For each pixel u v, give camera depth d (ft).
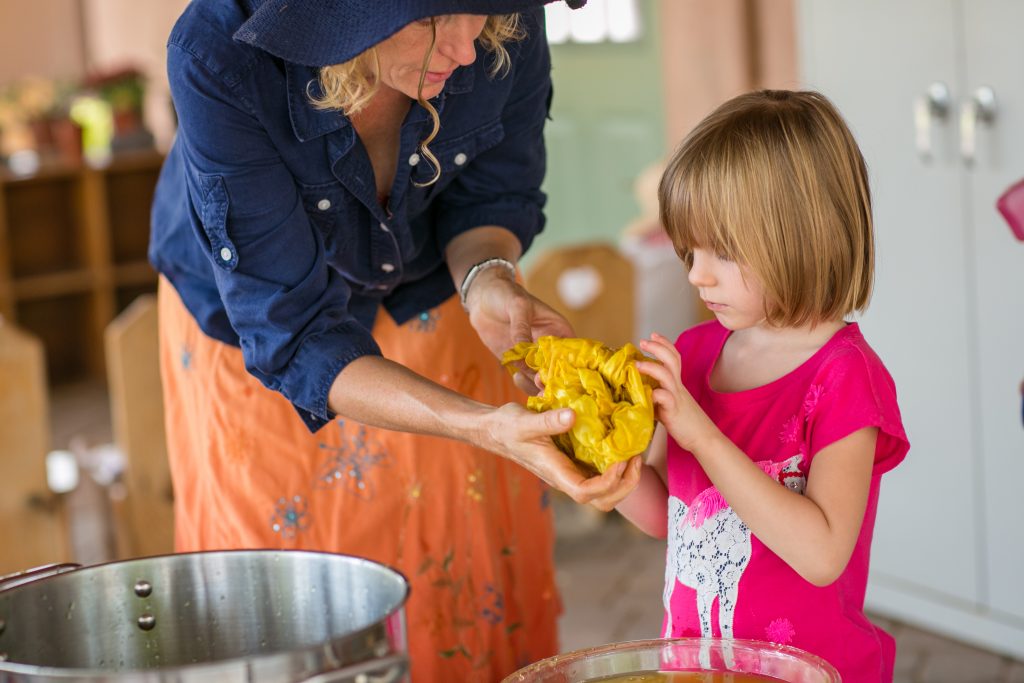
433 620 6.77
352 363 5.25
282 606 4.67
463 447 6.61
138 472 9.67
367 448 6.51
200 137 5.25
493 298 6.01
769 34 15.16
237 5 5.30
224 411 6.45
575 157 18.69
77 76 26.50
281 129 5.38
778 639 5.07
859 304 5.07
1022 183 7.25
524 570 7.11
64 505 9.79
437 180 6.09
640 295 13.35
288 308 5.34
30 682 3.65
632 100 17.57
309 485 6.50
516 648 7.11
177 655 4.72
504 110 6.16
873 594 10.73
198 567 4.69
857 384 4.92
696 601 5.21
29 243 20.36
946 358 9.88
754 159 4.82
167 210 6.42
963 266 9.65
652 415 4.45
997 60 9.20
